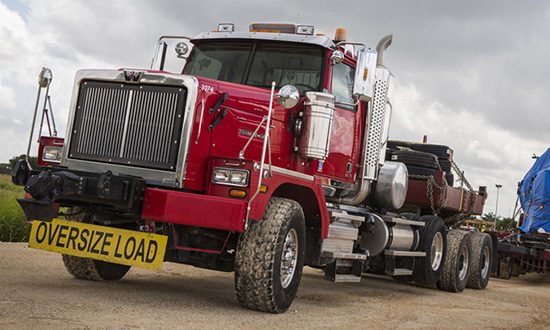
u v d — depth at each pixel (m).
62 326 4.02
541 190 15.29
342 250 6.97
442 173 9.64
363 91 6.12
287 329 4.84
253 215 5.08
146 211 5.14
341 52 6.42
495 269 11.40
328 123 6.28
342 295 7.82
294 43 6.74
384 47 7.99
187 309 5.23
